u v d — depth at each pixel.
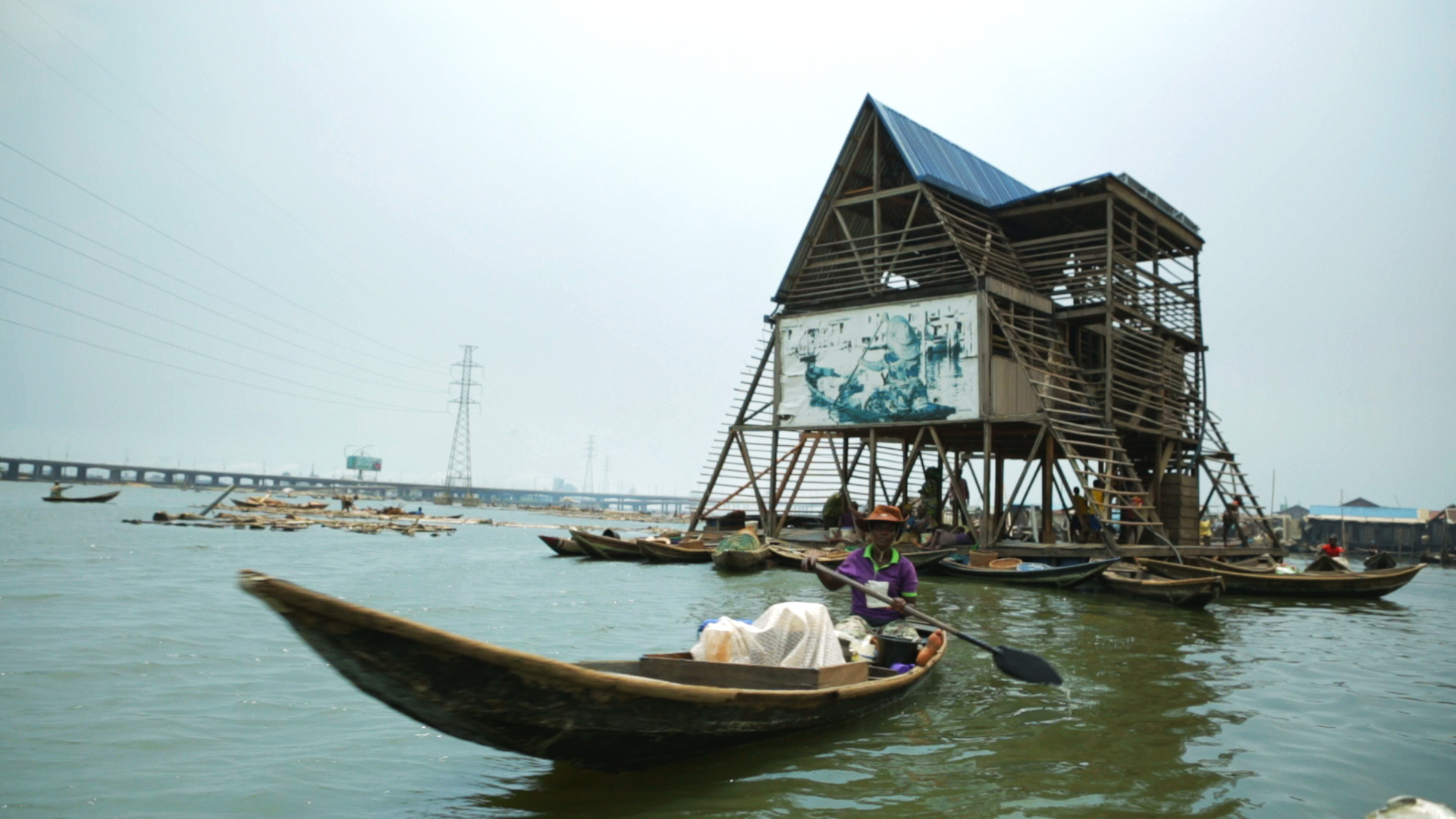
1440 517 52.91
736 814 5.51
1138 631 14.14
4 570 18.67
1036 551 23.36
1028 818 5.55
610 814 5.48
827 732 7.30
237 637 11.22
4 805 5.46
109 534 30.95
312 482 158.50
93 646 10.35
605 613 14.83
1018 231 30.91
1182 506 28.97
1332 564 24.14
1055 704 8.59
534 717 5.31
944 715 8.05
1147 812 5.74
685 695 5.75
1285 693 9.58
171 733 7.07
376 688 5.00
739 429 30.38
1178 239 30.84
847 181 30.05
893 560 9.92
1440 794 6.31
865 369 27.73
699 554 26.64
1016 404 26.77
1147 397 28.48
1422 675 11.12
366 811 5.50
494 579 20.75
